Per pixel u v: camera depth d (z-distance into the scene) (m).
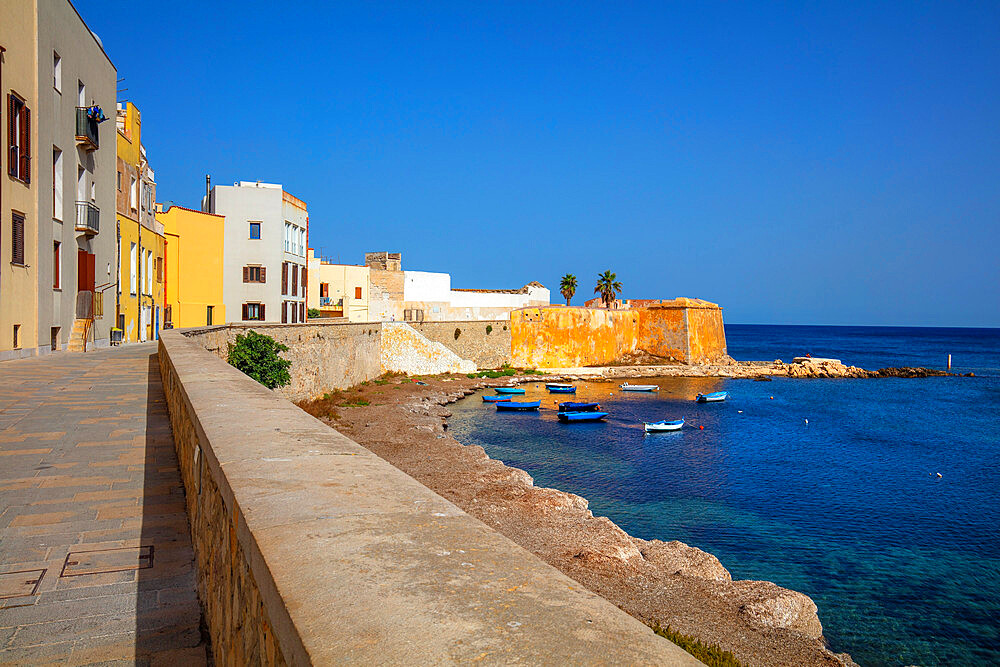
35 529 7.41
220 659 4.49
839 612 18.38
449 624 2.07
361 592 2.34
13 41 22.80
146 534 7.34
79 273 29.11
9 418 12.93
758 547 23.64
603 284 104.19
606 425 48.41
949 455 40.50
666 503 28.83
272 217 55.28
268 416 6.34
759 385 79.81
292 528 3.09
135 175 39.69
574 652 1.88
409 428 38.22
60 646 5.09
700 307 94.19
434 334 70.69
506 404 54.16
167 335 21.84
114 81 34.06
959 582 20.67
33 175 24.34
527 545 19.48
